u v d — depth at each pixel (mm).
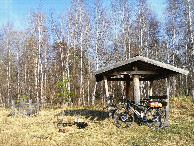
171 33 24844
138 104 8961
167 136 7156
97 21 20438
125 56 19906
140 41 20562
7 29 26672
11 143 6652
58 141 6910
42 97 19703
